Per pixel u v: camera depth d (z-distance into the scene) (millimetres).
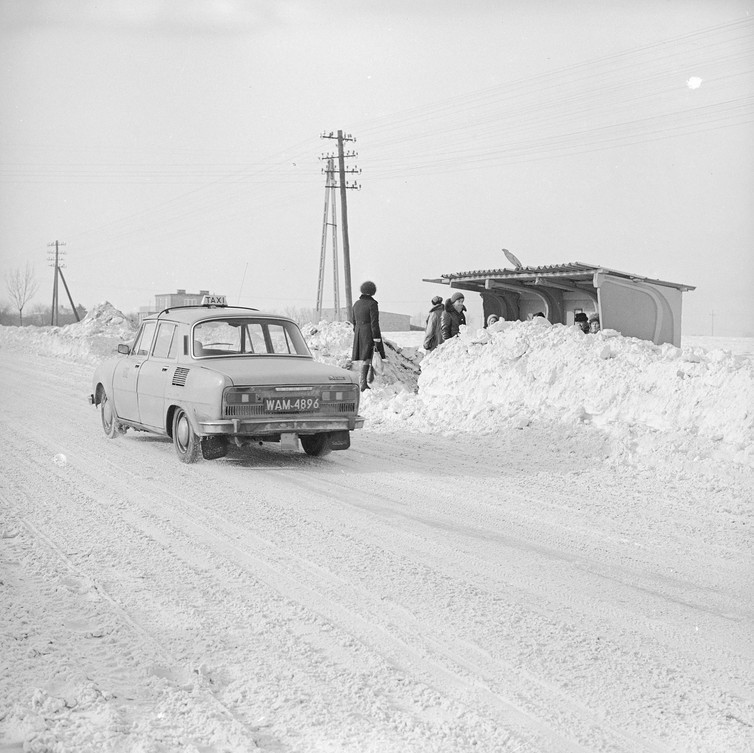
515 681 4000
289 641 4430
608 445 9617
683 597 5199
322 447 9992
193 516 7133
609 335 11969
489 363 12336
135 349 11156
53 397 16797
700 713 3705
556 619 4801
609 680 4023
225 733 3426
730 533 6652
